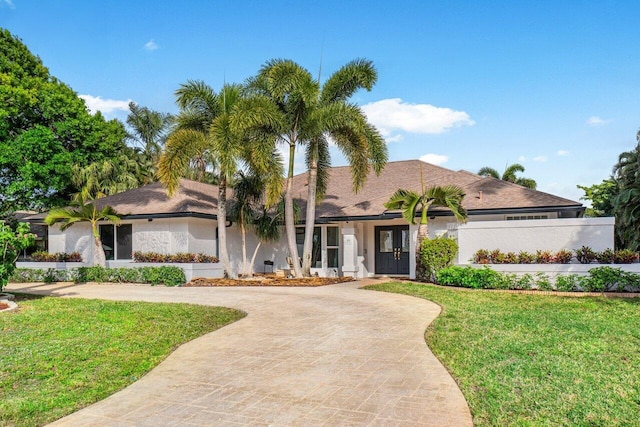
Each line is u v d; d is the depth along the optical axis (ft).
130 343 25.82
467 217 55.67
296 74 54.13
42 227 92.79
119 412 16.66
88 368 21.50
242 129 52.60
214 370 21.52
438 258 51.65
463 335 26.45
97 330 28.78
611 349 23.12
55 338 26.73
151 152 142.72
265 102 53.72
